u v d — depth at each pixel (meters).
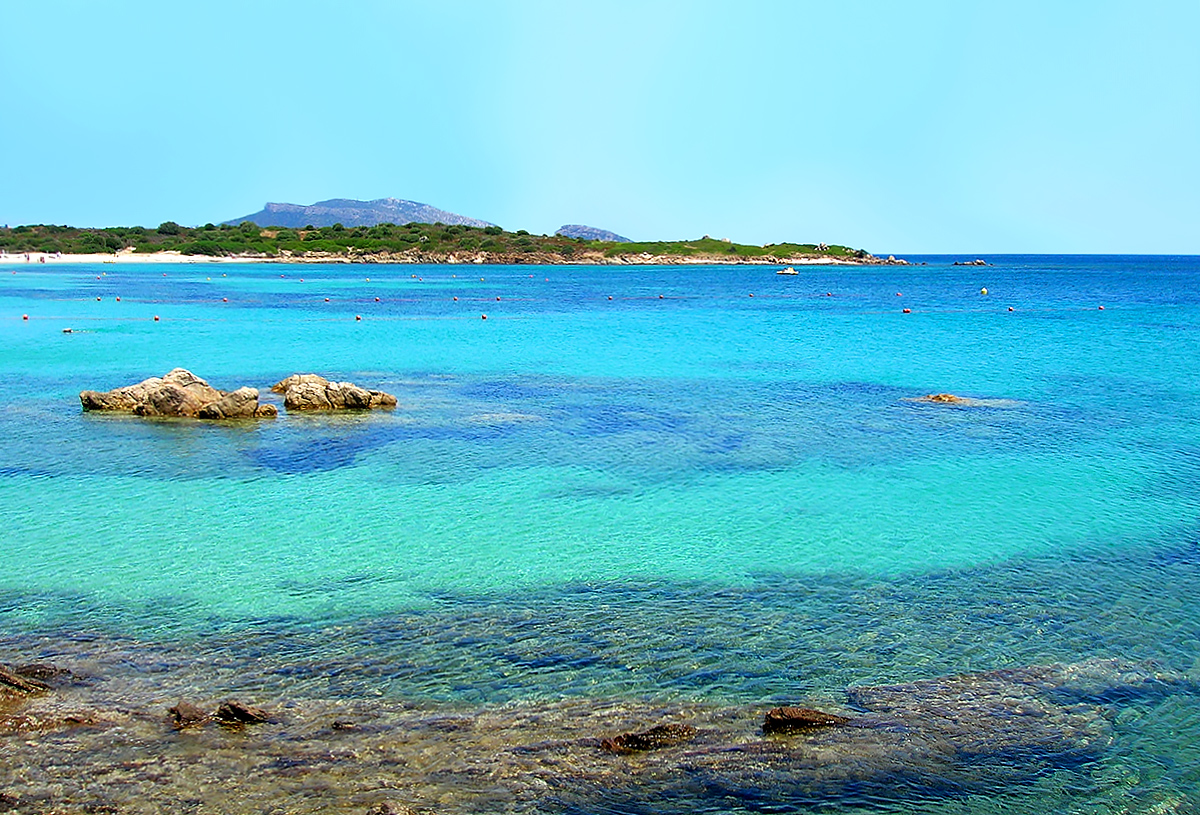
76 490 23.58
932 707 13.14
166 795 10.67
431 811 10.51
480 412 34.84
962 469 26.61
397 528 20.80
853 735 12.38
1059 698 13.46
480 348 57.22
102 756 11.41
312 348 56.66
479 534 20.48
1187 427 32.53
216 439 29.59
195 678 13.58
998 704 13.27
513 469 26.20
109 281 130.50
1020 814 10.92
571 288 132.50
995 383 43.00
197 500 22.80
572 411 35.25
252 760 11.39
